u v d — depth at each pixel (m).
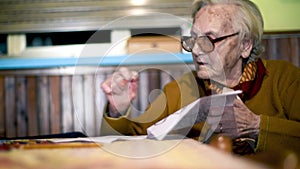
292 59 2.34
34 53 2.50
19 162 0.65
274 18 2.36
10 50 2.51
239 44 1.58
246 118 1.35
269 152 0.52
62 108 2.39
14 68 2.40
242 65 1.62
